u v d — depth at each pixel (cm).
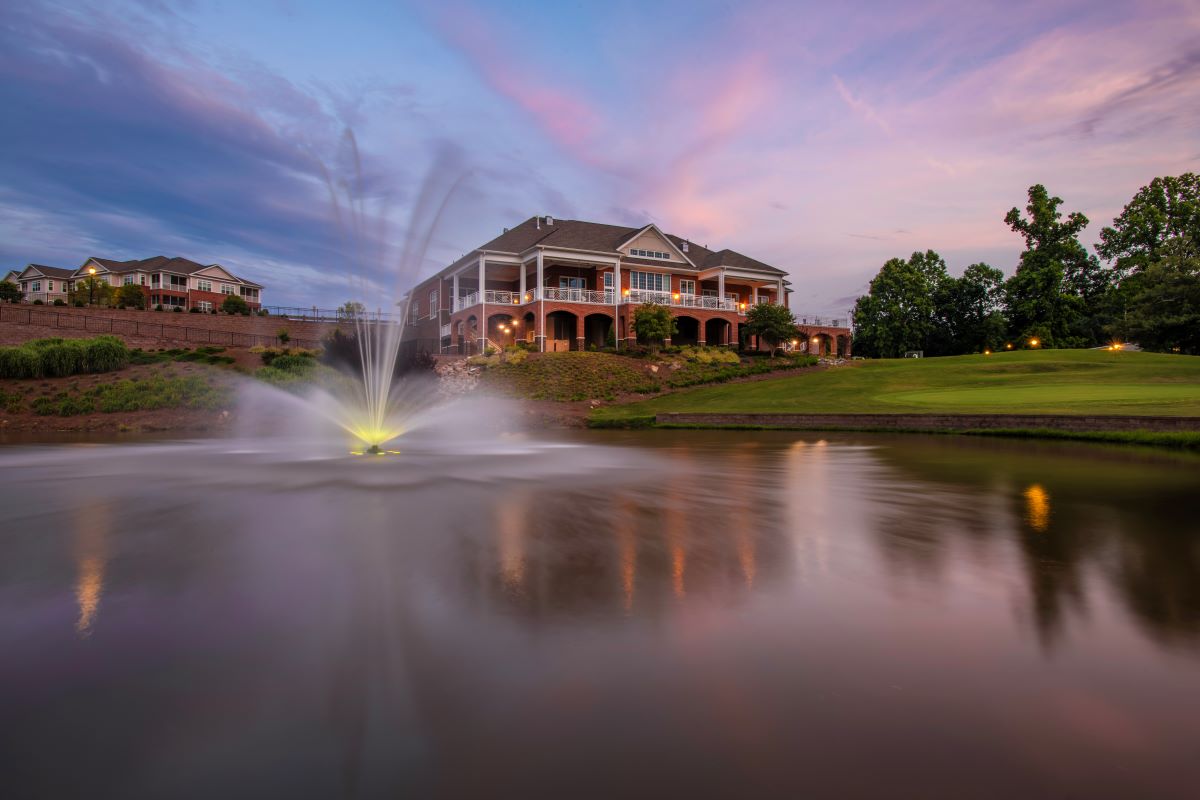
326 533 570
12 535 557
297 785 211
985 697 272
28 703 264
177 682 283
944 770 220
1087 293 6962
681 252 4962
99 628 344
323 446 1536
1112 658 311
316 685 281
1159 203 6378
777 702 268
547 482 909
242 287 7688
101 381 2814
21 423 2375
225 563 470
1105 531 594
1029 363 3694
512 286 5016
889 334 6869
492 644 326
